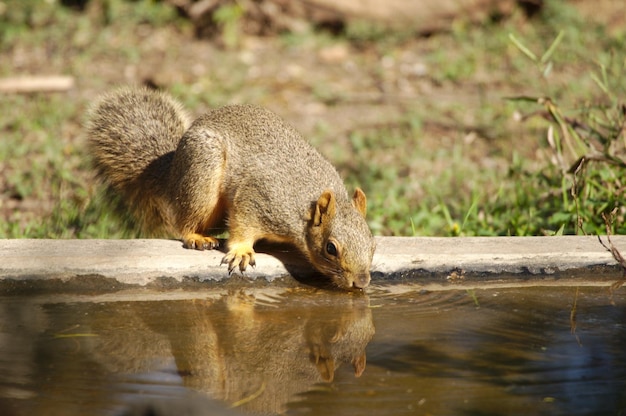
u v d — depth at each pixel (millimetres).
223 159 10273
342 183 10523
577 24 26359
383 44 25453
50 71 22688
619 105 13391
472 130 19078
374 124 19641
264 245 10523
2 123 18578
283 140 10359
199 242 9859
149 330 7898
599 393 6414
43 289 8891
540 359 7121
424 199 14461
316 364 7047
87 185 14555
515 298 8898
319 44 25344
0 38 24797
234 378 6738
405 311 8508
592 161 12297
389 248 9781
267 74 23094
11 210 13781
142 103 11977
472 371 6844
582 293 9086
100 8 26625
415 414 6035
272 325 8102
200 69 23266
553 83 21797
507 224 12094
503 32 26047
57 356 7148
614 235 10352
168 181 10945
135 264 9086
